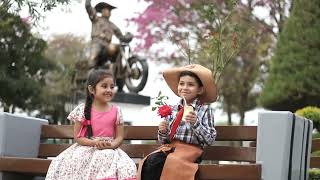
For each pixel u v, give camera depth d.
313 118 11.56
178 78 5.86
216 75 8.81
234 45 8.95
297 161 6.00
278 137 5.43
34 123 6.55
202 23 19.28
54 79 25.80
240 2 20.28
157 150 5.61
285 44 16.67
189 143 5.53
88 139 5.81
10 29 17.56
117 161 5.65
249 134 5.74
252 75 24.27
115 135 5.95
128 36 17.22
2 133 6.12
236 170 5.30
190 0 19.92
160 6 21.95
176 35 16.61
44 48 19.62
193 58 11.05
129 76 17.31
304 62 16.25
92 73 5.98
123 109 16.62
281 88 16.47
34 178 6.64
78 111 5.93
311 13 16.38
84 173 5.69
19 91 19.92
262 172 5.43
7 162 5.98
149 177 5.44
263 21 21.70
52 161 5.78
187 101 5.70
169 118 5.64
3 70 18.77
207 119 5.52
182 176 5.28
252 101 26.19
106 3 17.08
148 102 17.08
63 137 6.55
